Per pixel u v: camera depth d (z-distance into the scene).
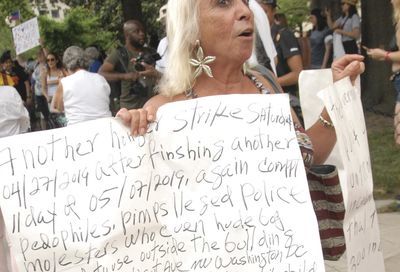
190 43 1.92
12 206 1.76
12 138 1.77
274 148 1.88
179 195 1.84
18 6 22.09
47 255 1.77
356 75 2.16
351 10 9.82
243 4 1.91
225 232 1.83
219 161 1.85
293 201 1.85
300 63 4.99
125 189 1.81
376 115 10.19
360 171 2.06
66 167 1.79
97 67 10.40
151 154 1.83
